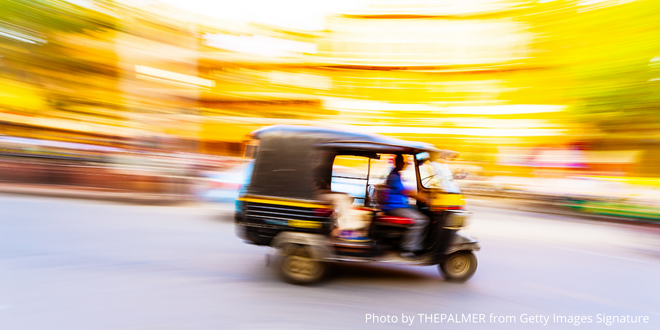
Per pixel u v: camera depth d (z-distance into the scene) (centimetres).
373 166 466
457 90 1883
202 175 827
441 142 1873
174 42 1623
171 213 714
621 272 483
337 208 381
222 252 477
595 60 1200
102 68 1420
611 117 1162
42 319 284
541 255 549
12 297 317
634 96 1105
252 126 1988
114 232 548
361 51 2077
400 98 2042
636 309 365
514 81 1659
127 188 816
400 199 416
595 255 564
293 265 377
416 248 403
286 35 2084
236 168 777
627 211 830
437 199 400
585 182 980
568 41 1362
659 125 1088
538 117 1495
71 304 311
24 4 1291
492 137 1675
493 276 440
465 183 1320
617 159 1179
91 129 1349
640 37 1095
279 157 390
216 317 301
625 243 656
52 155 848
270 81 2058
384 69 2055
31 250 441
